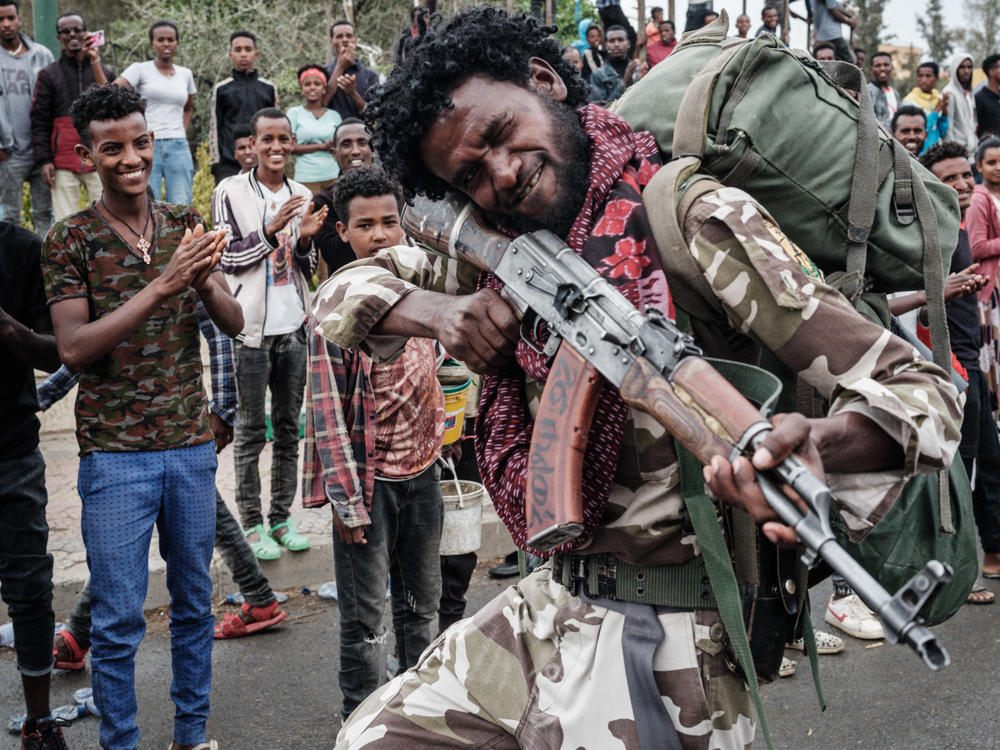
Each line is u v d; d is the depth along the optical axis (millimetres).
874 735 3246
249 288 4516
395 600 3264
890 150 1570
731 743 1535
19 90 7402
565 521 1393
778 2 9617
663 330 1303
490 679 1642
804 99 1536
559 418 1418
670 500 1486
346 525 2838
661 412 1281
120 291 2900
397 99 1467
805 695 3529
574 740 1544
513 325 1516
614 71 7719
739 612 1416
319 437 2869
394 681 1767
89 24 16062
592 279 1397
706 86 1485
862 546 1574
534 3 5066
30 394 3025
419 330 1629
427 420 3105
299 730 3309
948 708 3416
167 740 3264
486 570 4695
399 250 1845
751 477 1173
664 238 1410
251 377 4527
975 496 4594
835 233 1539
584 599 1560
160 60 7852
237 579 3973
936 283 1568
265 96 7668
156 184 7945
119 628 2869
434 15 1521
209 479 3041
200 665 3037
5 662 3812
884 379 1304
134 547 2887
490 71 1421
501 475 1618
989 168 5164
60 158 7445
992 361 4648
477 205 1535
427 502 3154
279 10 15164
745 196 1414
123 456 2887
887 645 3936
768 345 1356
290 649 3916
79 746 3230
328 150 7172
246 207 4699
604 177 1465
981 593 4328
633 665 1504
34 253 3012
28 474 3006
